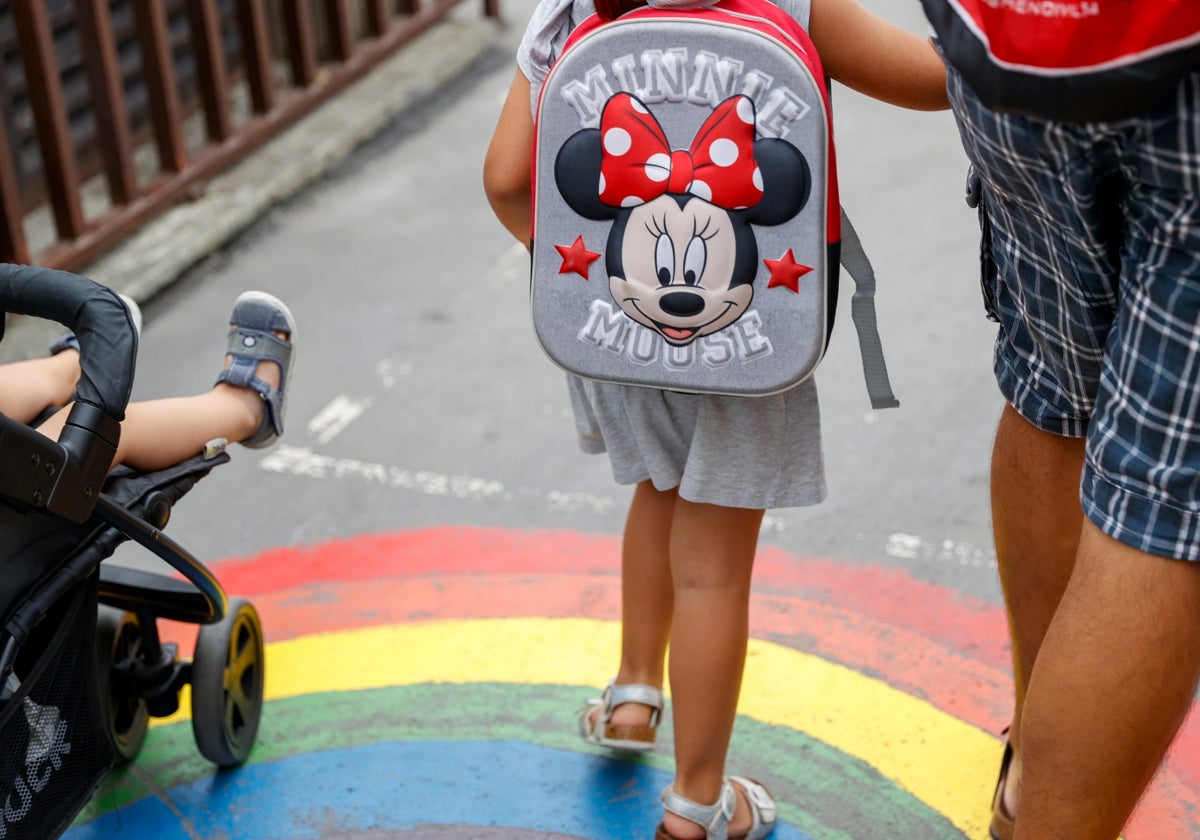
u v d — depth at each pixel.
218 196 4.73
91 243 4.23
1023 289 1.77
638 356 1.87
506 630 2.83
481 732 2.55
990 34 1.41
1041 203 1.58
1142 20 1.31
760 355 1.82
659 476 2.06
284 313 2.46
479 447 3.48
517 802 2.38
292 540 3.17
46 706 1.86
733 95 1.70
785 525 3.13
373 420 3.61
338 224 4.70
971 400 3.56
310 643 2.82
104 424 1.78
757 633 2.79
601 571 3.01
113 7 4.93
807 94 1.68
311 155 5.03
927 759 2.46
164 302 4.23
